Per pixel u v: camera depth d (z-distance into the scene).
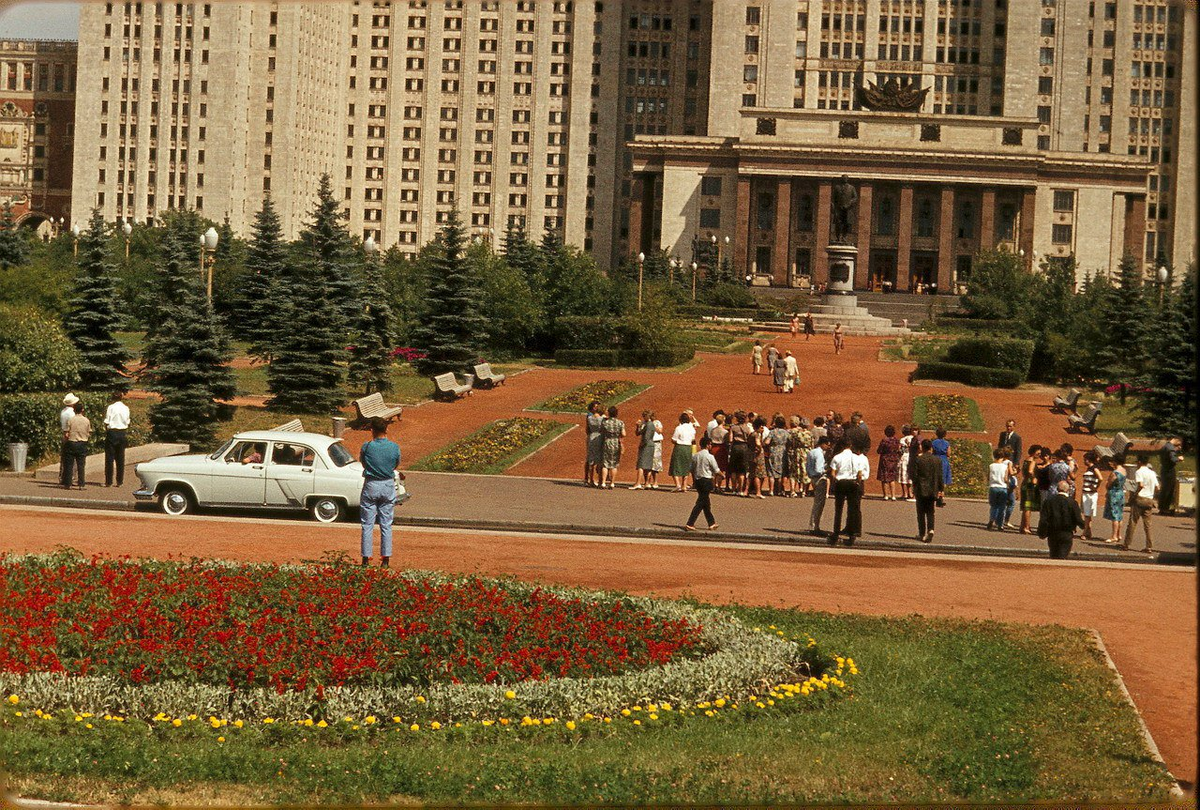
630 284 94.56
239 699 16.72
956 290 166.00
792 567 30.27
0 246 112.25
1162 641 23.70
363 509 26.73
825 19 183.62
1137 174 171.25
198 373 52.22
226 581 22.05
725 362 86.44
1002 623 24.38
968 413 65.25
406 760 14.98
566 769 14.77
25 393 50.72
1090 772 15.73
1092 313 84.38
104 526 32.41
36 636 18.16
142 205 182.00
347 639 18.55
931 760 15.78
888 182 167.62
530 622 20.12
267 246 91.94
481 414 63.03
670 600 23.98
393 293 88.25
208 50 179.75
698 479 36.38
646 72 198.38
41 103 198.50
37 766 14.33
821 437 46.22
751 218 171.12
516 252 117.50
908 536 37.31
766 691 18.81
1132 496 36.16
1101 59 182.12
